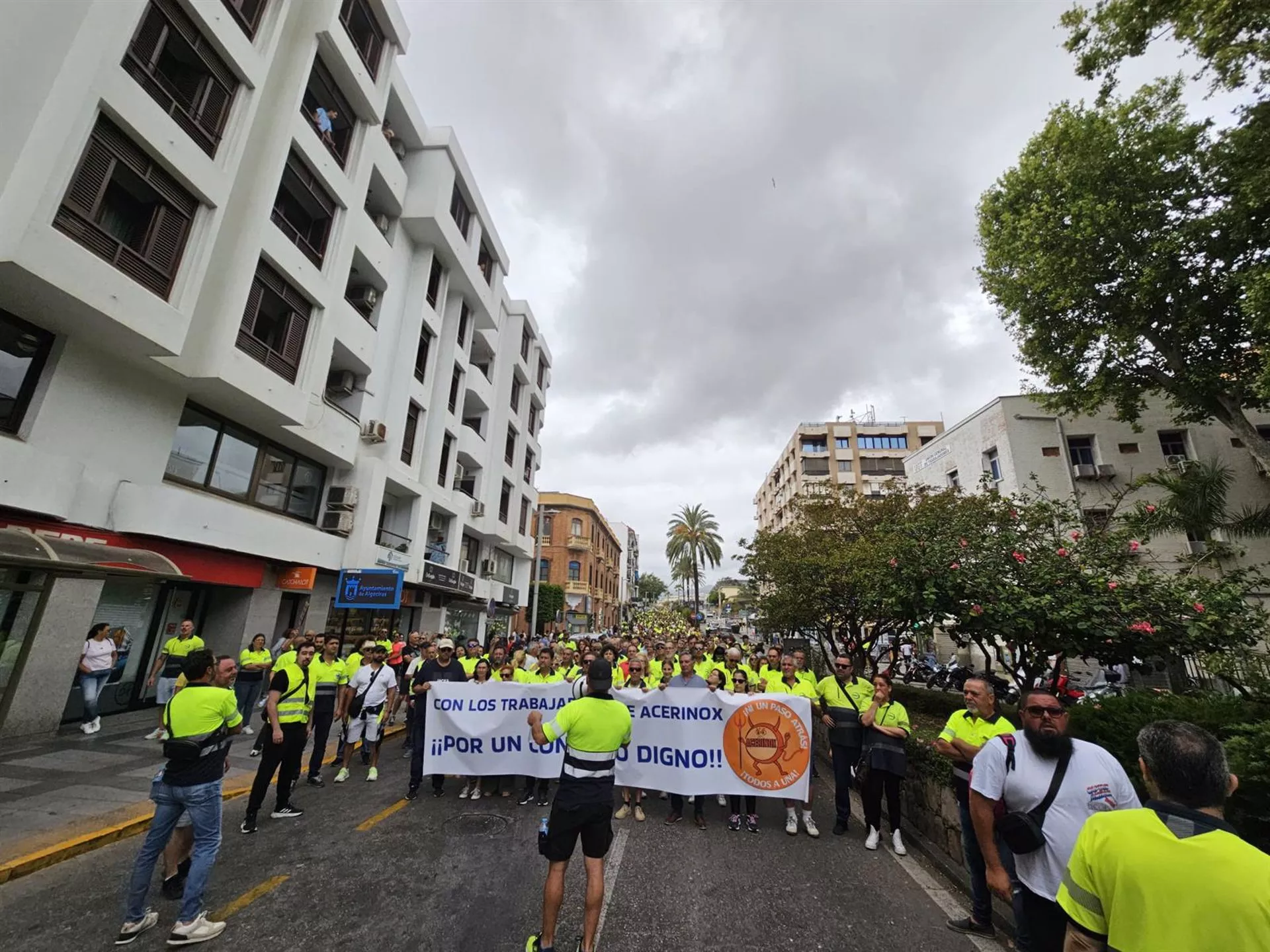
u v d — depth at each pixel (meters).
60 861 4.77
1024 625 6.74
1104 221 12.38
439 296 21.09
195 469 11.47
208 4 10.15
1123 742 5.11
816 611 13.65
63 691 8.62
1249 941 1.57
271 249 11.87
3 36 7.45
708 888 4.71
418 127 19.81
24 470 7.94
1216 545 8.08
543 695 7.14
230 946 3.66
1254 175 10.26
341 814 6.29
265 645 12.77
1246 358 12.70
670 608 54.34
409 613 21.28
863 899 4.61
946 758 5.93
